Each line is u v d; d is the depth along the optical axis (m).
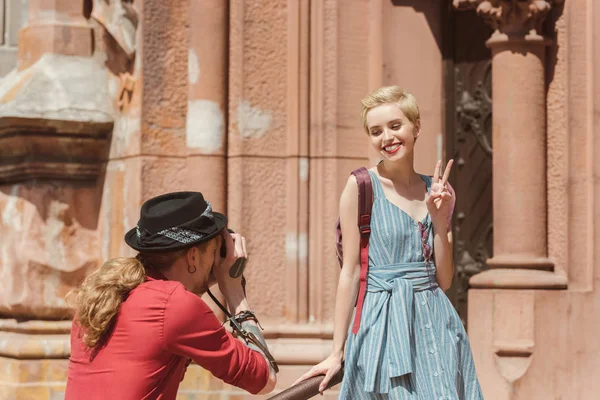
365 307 3.23
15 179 6.88
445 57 6.45
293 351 6.14
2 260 6.83
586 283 5.89
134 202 6.38
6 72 7.41
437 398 3.14
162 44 6.45
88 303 2.74
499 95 5.93
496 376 5.79
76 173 6.82
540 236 5.93
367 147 6.36
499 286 5.84
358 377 3.21
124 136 6.59
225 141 6.37
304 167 6.32
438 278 3.29
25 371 6.51
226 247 3.02
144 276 2.83
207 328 2.78
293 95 6.34
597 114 5.86
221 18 6.34
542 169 5.94
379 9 6.31
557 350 5.78
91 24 6.92
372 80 6.33
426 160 6.38
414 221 3.25
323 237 6.30
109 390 2.70
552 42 5.97
